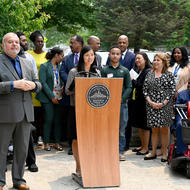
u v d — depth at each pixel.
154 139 6.11
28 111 4.34
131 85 6.16
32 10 7.82
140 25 26.34
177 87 6.62
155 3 27.14
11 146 5.48
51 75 6.51
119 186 4.74
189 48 30.86
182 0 28.22
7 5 7.14
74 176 4.93
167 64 6.00
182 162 5.18
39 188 4.61
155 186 4.77
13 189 4.50
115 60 6.01
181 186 4.79
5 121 4.20
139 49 27.38
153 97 5.96
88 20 21.33
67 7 20.17
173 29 27.27
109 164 4.77
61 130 6.77
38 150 6.59
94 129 4.73
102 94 4.67
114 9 27.06
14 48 4.25
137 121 6.44
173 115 5.84
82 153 4.69
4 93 4.14
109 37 27.50
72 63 6.45
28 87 4.21
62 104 6.60
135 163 5.88
